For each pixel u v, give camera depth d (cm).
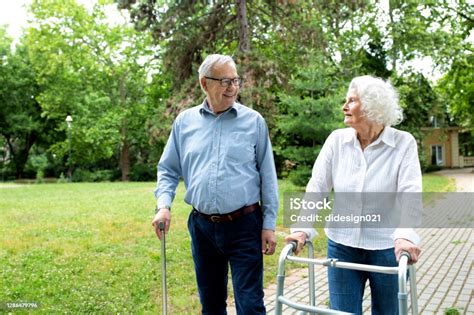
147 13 1327
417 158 222
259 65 1240
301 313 211
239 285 256
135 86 3003
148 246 664
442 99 2519
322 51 1362
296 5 1301
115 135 2862
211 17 1355
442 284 492
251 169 261
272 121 1308
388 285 224
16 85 3328
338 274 232
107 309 396
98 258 587
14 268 537
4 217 983
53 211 1088
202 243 269
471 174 2867
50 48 2745
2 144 3634
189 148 268
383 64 2377
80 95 2944
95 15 2803
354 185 227
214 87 255
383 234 224
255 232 260
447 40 1711
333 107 1291
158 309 400
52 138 3538
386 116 220
